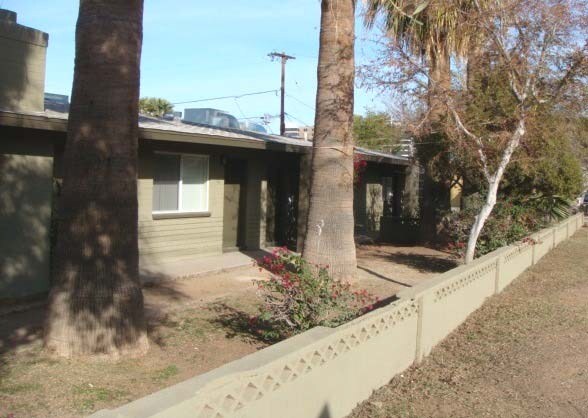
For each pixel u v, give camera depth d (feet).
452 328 25.12
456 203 86.94
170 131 34.14
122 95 19.95
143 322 20.81
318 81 33.83
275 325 20.88
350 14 33.42
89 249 19.58
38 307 26.86
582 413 16.72
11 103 28.48
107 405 16.33
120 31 19.90
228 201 46.19
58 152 32.04
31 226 28.22
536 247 47.06
